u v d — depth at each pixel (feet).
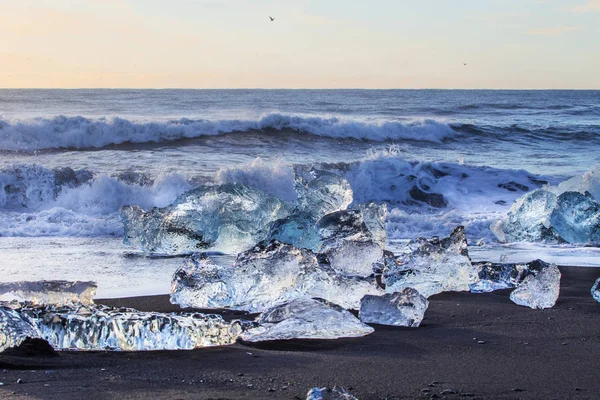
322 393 9.73
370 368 12.87
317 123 73.82
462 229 23.08
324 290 19.10
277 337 15.24
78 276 23.18
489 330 16.38
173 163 55.83
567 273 24.29
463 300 20.06
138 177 46.78
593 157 71.05
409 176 48.24
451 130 81.15
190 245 27.99
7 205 40.04
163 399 10.67
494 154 72.23
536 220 32.53
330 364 13.14
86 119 64.59
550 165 64.49
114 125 65.05
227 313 18.60
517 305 19.42
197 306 19.20
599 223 31.58
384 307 17.12
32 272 23.70
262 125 72.38
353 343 14.98
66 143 62.54
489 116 123.13
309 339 15.29
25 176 42.01
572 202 31.71
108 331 14.26
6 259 25.93
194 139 68.23
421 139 77.87
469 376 12.42
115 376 12.07
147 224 28.48
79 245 29.45
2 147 59.93
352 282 19.51
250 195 29.01
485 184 48.29
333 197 29.12
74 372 12.26
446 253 21.66
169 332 14.38
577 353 14.23
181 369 12.67
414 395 11.25
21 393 10.78
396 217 37.78
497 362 13.46
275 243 19.98
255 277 19.34
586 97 211.61
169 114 103.60
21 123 61.62
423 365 13.15
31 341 13.51
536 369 12.96
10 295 17.58
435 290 20.77
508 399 11.14
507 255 28.12
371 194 46.55
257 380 11.95
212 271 19.79
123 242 29.35
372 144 73.92
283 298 19.12
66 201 39.86
